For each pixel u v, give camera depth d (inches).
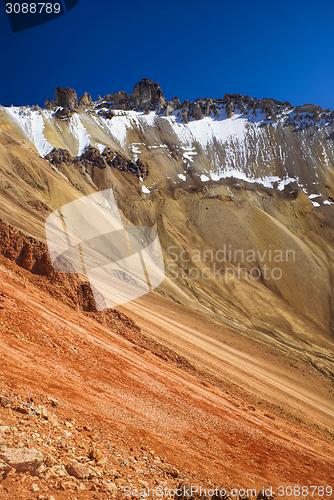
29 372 293.3
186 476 249.4
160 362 692.1
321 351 2933.1
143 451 258.8
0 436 171.9
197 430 391.2
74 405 279.4
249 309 3400.6
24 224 2454.5
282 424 754.2
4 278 505.0
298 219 5201.8
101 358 465.1
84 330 546.3
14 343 339.9
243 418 582.2
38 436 192.5
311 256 4434.1
